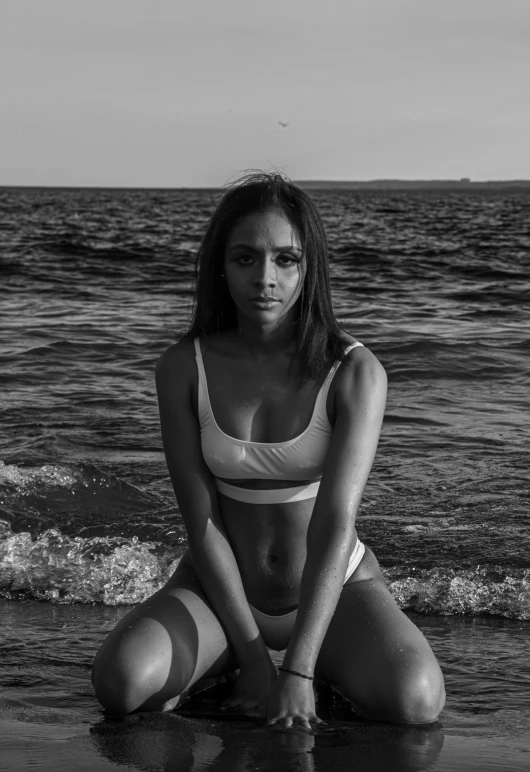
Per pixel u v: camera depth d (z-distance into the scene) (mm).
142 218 55000
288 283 2895
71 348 10516
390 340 10656
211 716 2828
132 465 6074
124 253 24562
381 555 4445
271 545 3012
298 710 2730
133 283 17656
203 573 2963
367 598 2947
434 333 11453
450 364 9539
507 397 8219
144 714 2807
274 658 3383
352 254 24625
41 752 2500
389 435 6812
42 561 4484
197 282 3076
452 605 3932
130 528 4887
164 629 2850
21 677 3174
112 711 2795
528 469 5918
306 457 2926
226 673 3088
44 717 2787
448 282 18094
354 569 3029
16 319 12703
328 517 2838
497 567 4250
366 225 46594
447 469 5926
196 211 70500
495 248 28375
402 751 2525
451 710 2883
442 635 3627
